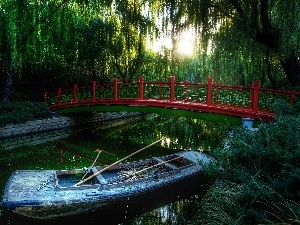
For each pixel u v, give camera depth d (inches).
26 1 622.2
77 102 621.6
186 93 462.9
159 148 484.4
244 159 171.6
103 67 851.4
